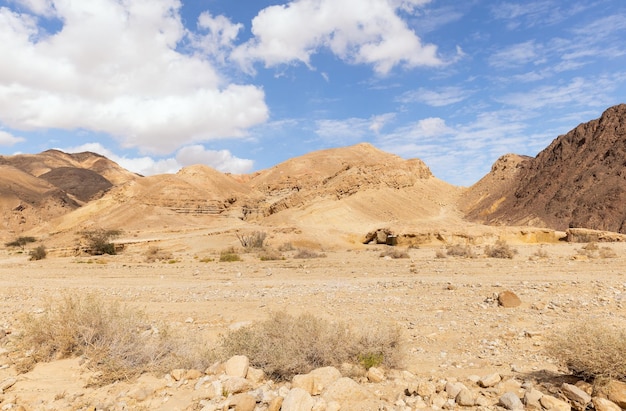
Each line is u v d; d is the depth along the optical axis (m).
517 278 17.88
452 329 10.34
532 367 7.08
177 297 16.72
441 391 5.68
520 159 153.75
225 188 161.25
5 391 6.63
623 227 75.94
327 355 7.00
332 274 23.75
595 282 14.95
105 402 5.94
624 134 97.31
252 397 5.54
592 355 5.65
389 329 8.02
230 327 10.98
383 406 5.23
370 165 151.62
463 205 146.12
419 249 48.59
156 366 7.39
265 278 22.91
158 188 138.75
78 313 8.59
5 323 12.05
